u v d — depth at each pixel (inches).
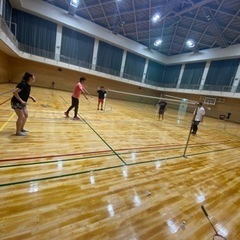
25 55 609.9
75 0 574.6
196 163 152.7
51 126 186.7
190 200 94.3
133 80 881.5
